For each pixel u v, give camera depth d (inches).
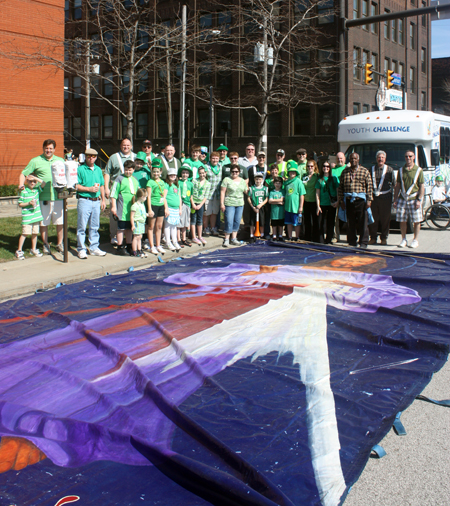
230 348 192.7
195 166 459.8
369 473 125.5
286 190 460.1
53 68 741.3
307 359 182.9
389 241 499.8
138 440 126.6
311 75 1161.4
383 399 152.4
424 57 1825.8
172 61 940.6
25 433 133.9
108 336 207.3
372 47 1430.9
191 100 1531.7
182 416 136.1
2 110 705.0
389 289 276.7
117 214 385.4
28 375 171.3
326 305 247.6
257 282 291.3
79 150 1784.0
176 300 259.9
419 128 550.9
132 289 287.4
